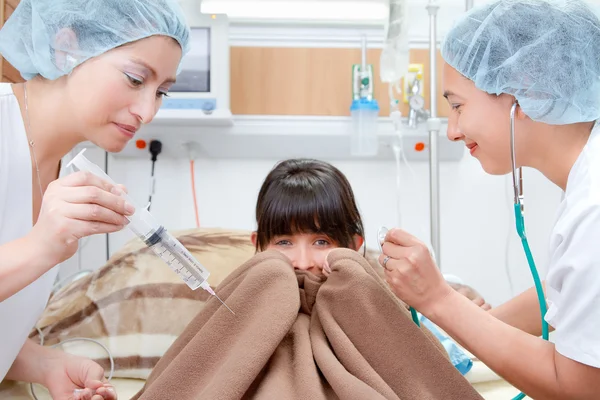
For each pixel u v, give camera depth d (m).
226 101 2.05
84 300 1.55
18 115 1.08
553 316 0.93
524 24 0.97
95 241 2.20
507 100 0.99
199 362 0.99
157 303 1.54
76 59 1.03
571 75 0.94
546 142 0.99
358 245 1.42
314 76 2.26
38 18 1.03
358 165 2.29
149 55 1.05
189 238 1.74
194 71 2.04
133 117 1.07
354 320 1.03
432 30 1.93
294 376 0.95
